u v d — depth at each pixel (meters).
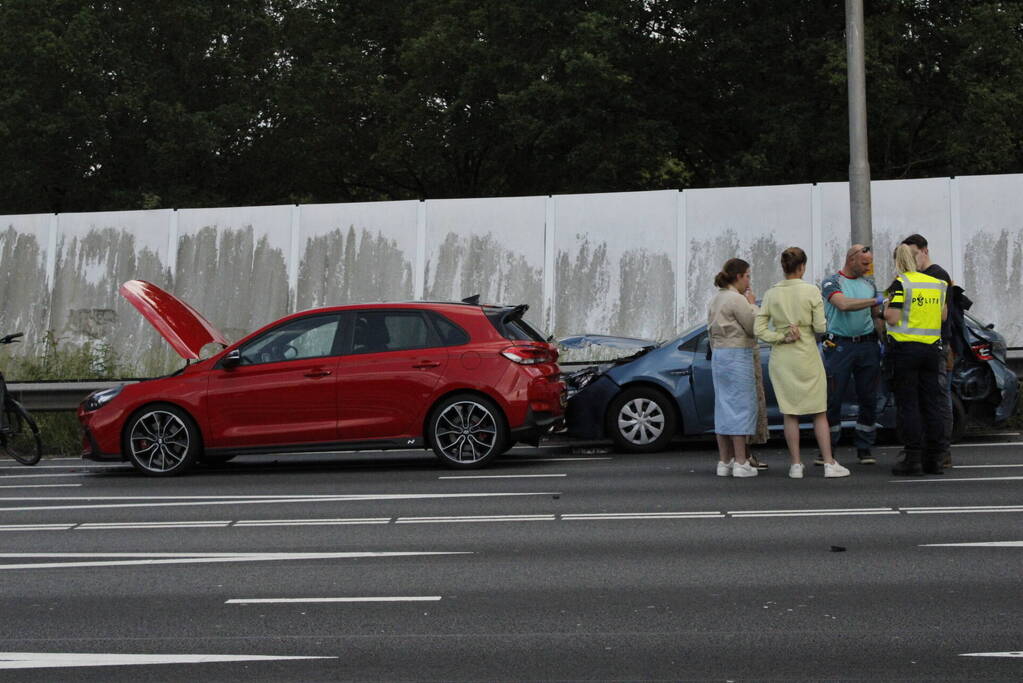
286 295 23.27
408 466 14.11
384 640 6.45
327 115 41.41
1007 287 20.61
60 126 36.88
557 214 22.42
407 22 40.16
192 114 37.53
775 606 6.98
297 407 13.62
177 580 8.04
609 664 5.91
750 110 33.88
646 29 35.91
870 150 33.69
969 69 30.73
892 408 14.00
